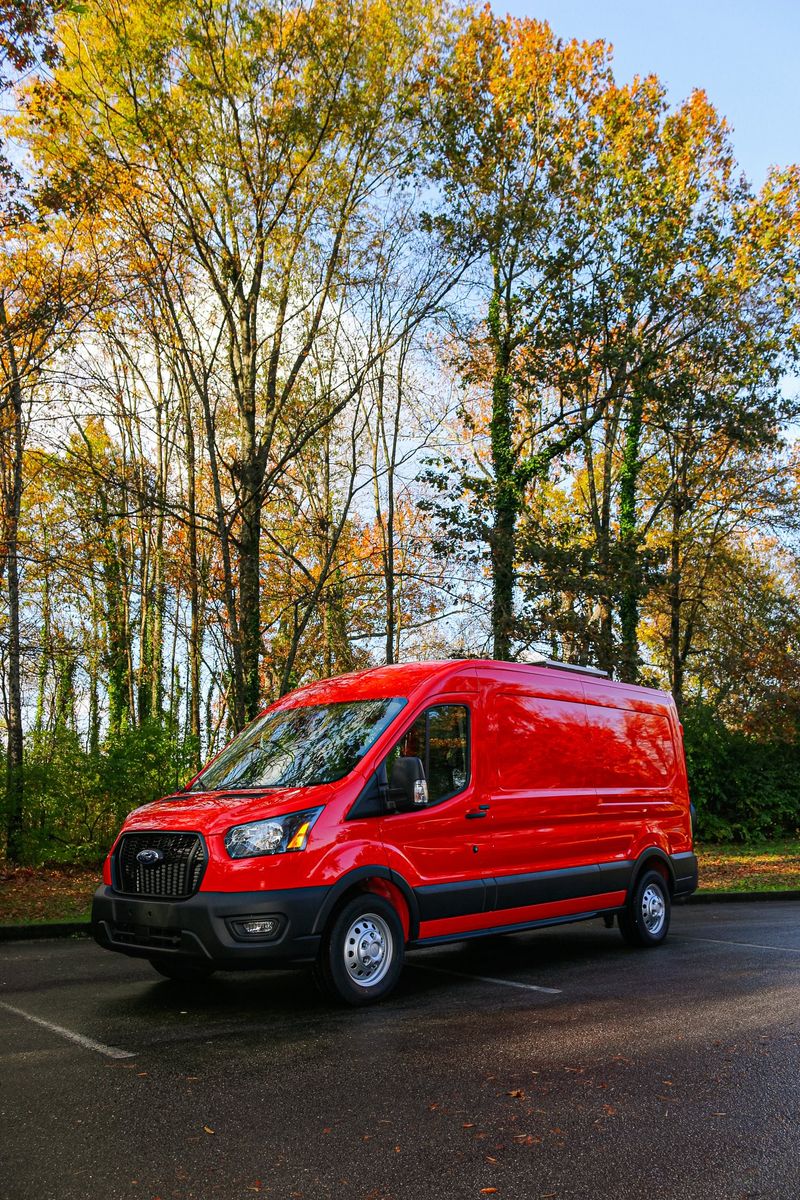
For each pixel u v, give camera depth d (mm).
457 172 19547
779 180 22453
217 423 24141
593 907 8773
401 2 18797
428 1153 3812
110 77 17875
